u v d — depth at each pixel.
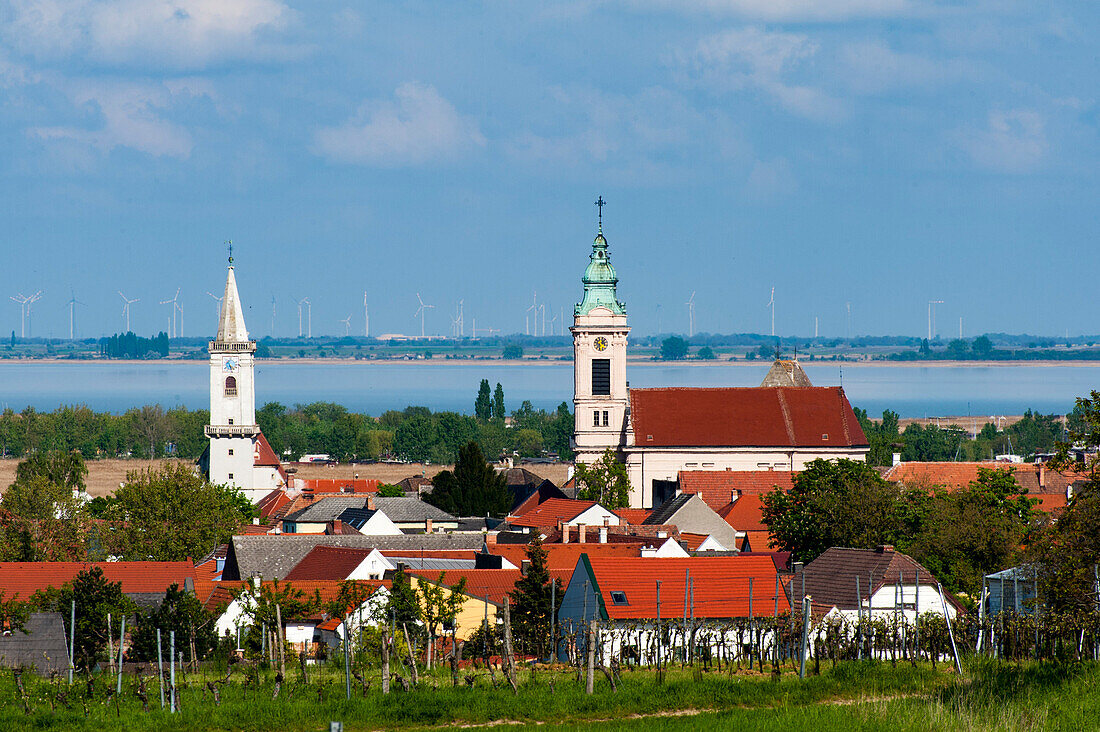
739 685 181.25
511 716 173.88
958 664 184.12
